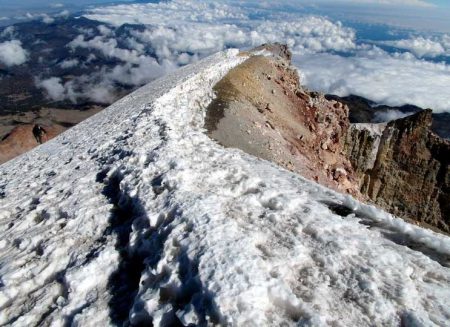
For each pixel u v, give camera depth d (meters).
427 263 10.95
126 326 9.29
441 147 76.94
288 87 58.28
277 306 8.73
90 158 20.86
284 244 10.95
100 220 13.63
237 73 50.28
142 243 11.53
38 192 17.83
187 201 12.30
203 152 18.06
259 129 36.41
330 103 67.00
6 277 11.45
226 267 9.09
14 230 14.55
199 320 8.25
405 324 8.53
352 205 14.49
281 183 15.88
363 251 10.84
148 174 15.26
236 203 13.12
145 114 26.42
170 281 9.39
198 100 36.81
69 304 10.26
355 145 76.38
